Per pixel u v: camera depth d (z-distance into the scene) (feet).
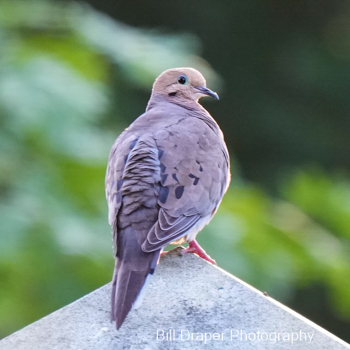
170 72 36.70
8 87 41.42
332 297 53.21
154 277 26.45
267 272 45.01
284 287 47.14
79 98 42.32
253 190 54.54
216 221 44.09
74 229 38.37
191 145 30.07
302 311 80.64
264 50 93.15
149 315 25.16
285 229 49.75
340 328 80.69
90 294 25.85
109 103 45.29
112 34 49.44
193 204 28.66
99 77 46.34
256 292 25.59
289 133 90.68
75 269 37.58
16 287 37.04
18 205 38.37
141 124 31.86
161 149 29.25
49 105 41.34
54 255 37.42
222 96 92.27
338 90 91.25
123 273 25.66
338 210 54.49
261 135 90.99
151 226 27.04
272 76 92.32
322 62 91.86
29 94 41.32
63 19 48.16
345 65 91.61
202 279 26.30
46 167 40.24
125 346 24.38
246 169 90.27
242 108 91.97
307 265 50.26
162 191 27.86
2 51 44.57
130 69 48.16
